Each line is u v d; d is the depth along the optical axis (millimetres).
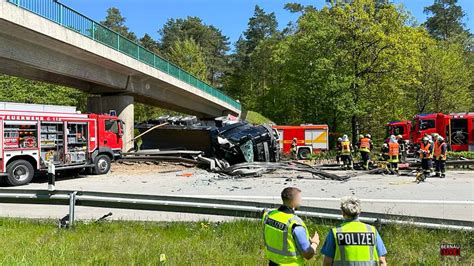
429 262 5797
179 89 34750
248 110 69062
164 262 5762
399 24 37375
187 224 8211
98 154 19109
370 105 38031
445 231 6980
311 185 15000
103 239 7102
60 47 20438
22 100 37562
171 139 25938
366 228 3795
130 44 26156
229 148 21141
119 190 14125
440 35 76750
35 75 24672
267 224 4262
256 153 21500
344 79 35219
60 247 6461
